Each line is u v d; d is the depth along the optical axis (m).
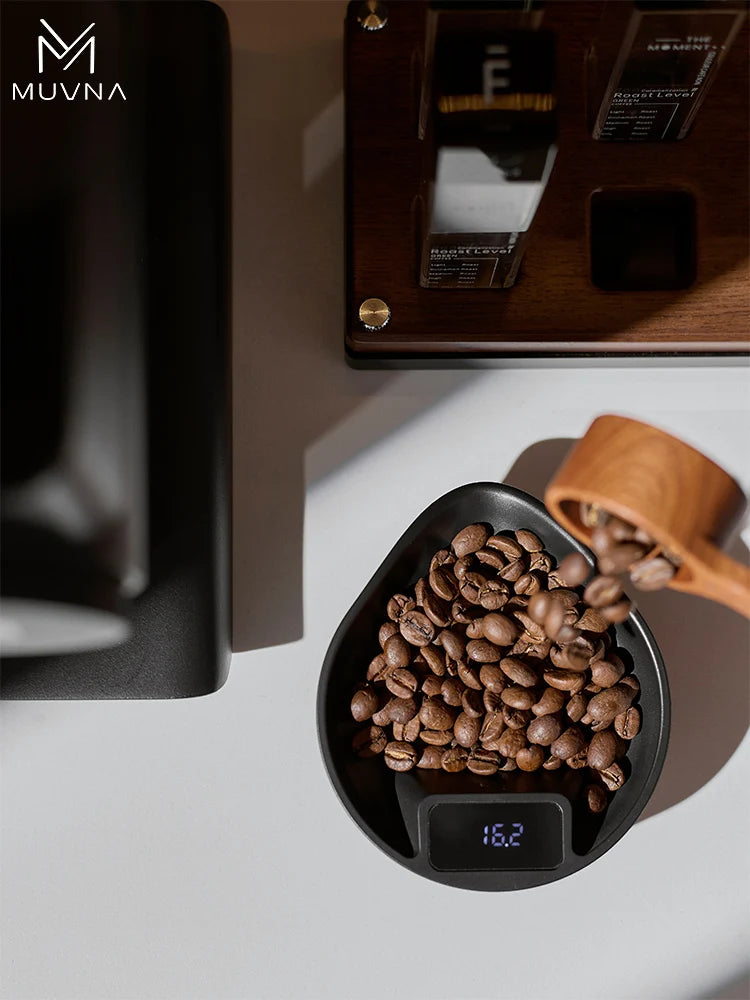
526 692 0.44
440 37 0.37
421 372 0.48
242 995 0.46
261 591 0.47
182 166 0.42
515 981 0.46
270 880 0.46
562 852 0.42
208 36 0.42
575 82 0.45
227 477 0.42
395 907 0.46
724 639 0.47
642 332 0.45
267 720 0.47
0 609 0.41
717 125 0.45
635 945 0.46
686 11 0.39
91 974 0.46
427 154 0.40
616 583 0.37
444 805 0.42
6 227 0.41
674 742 0.47
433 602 0.44
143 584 0.41
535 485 0.47
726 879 0.46
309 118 0.48
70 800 0.46
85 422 0.41
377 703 0.44
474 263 0.43
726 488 0.34
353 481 0.47
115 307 0.41
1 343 0.41
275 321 0.48
